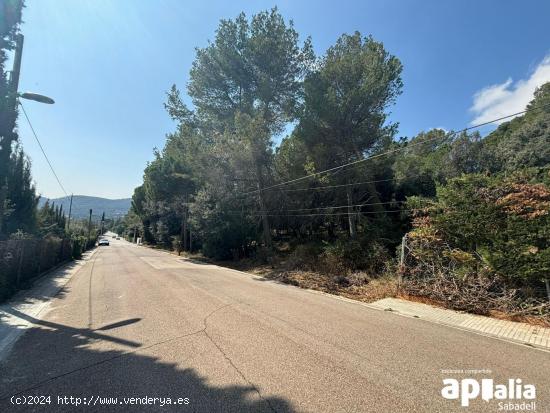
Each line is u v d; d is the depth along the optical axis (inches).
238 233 822.5
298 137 699.4
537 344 202.2
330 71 641.6
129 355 175.6
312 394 133.1
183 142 835.4
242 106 768.3
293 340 200.5
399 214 657.0
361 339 205.3
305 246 703.7
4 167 340.2
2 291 333.4
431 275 332.8
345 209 744.3
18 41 339.3
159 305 299.0
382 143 659.4
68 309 292.2
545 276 257.0
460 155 791.7
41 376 151.0
